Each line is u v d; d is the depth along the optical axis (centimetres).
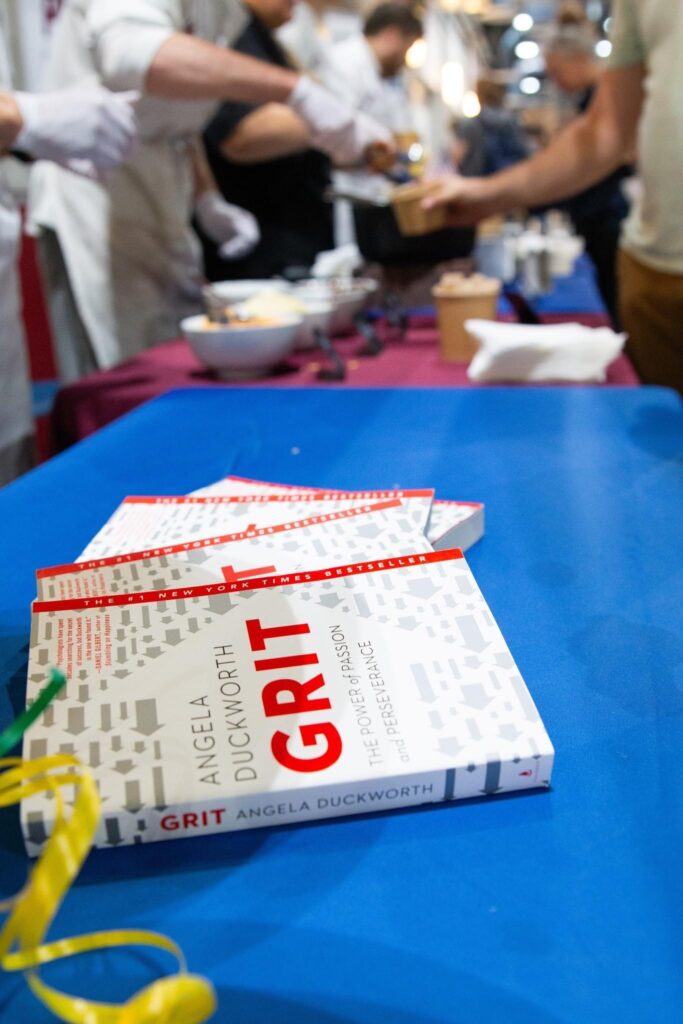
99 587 51
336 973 30
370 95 322
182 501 67
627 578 61
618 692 47
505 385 123
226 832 37
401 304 172
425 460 89
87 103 126
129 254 186
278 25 214
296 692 40
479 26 722
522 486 80
